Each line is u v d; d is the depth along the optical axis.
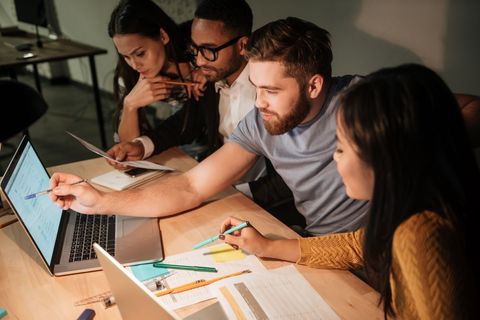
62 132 4.57
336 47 2.64
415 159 0.79
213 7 1.84
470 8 1.95
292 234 1.41
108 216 1.52
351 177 0.89
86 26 5.34
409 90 0.78
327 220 1.60
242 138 1.63
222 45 1.88
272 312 1.07
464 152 0.81
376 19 2.36
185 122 2.19
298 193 1.63
